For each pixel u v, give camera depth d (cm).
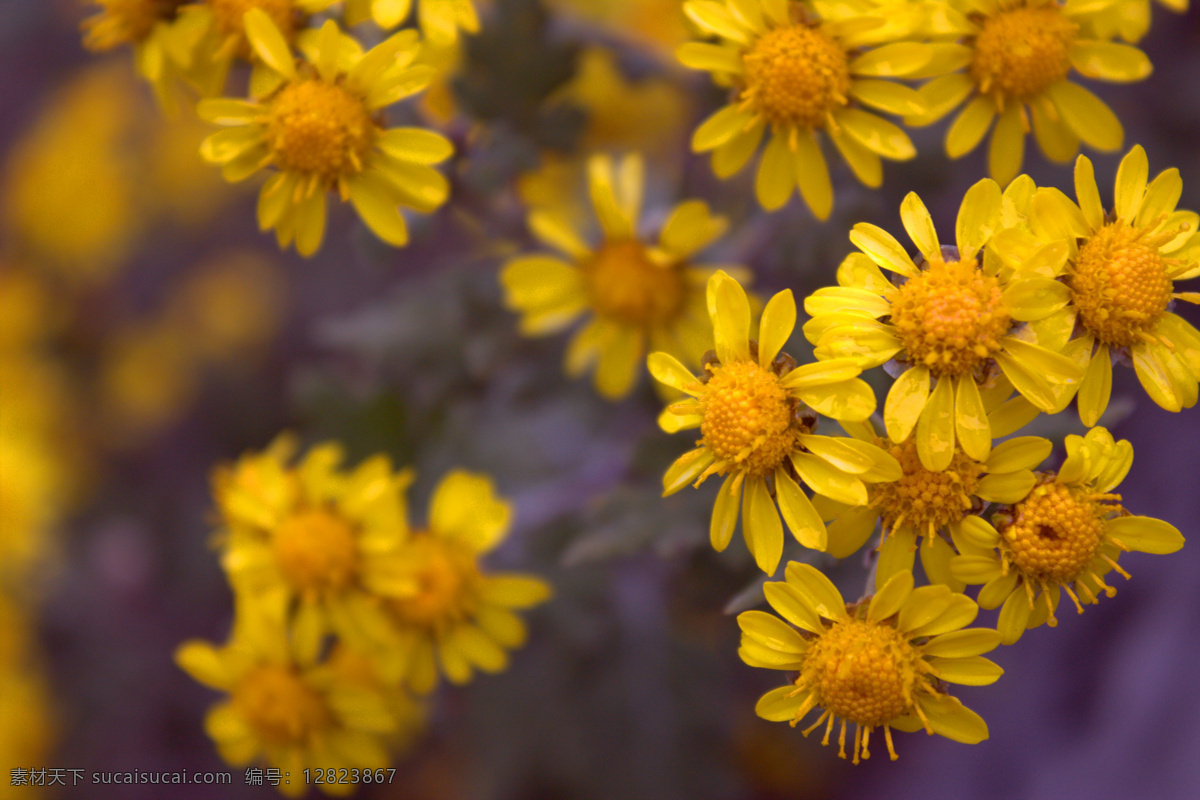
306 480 29
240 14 27
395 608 29
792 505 26
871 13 27
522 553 36
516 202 31
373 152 27
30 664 45
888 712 26
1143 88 37
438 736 41
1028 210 26
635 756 37
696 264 32
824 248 30
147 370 53
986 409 26
